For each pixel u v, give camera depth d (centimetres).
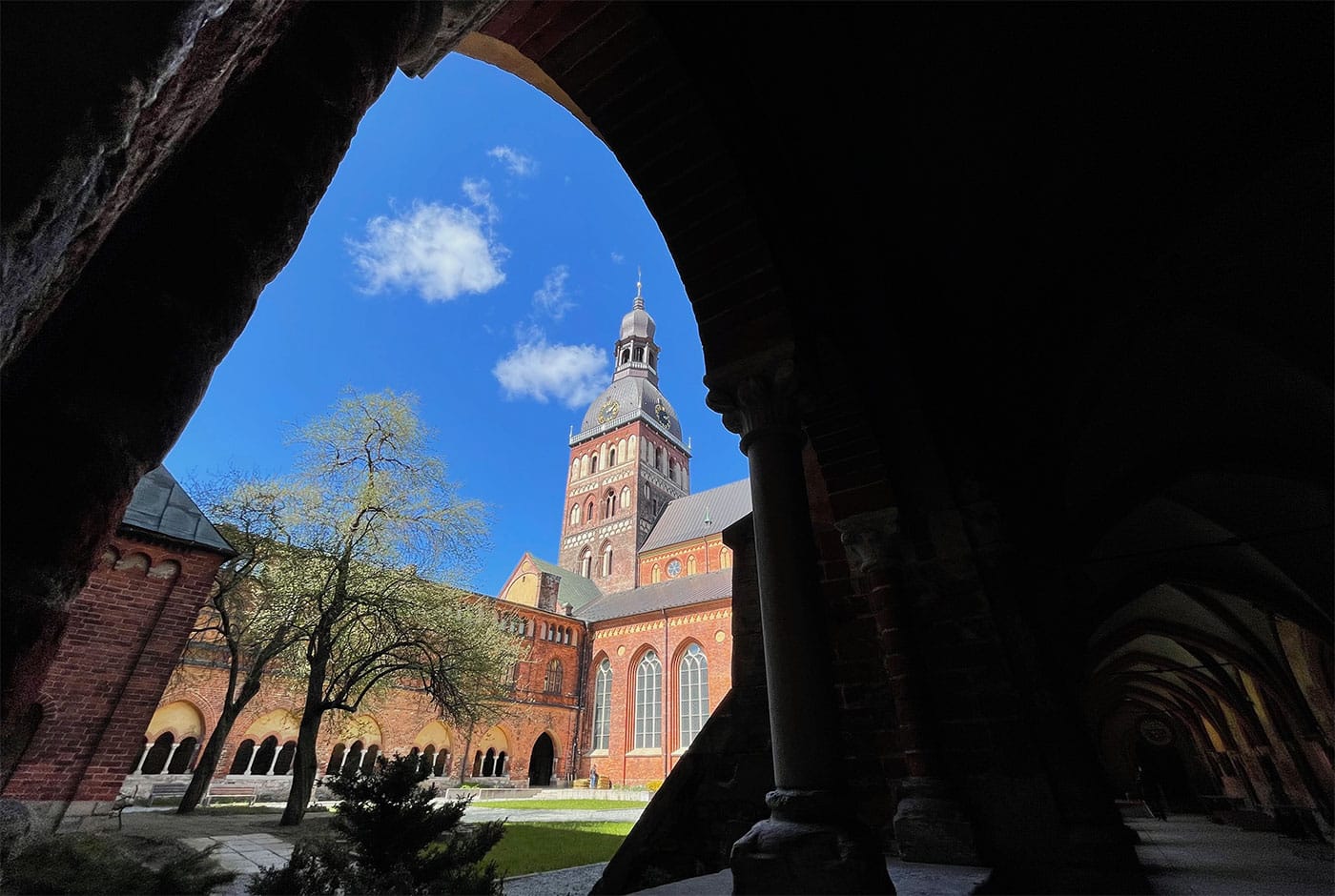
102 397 93
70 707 999
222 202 113
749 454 324
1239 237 603
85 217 82
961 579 492
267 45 123
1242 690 1812
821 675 272
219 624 2169
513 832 1559
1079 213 604
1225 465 894
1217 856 978
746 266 347
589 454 6331
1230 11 450
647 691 4181
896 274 558
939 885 321
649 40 333
